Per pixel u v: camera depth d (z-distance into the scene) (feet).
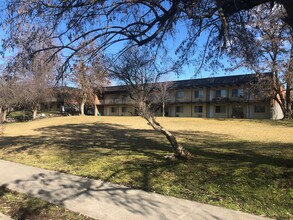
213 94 158.61
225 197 18.78
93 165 29.14
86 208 17.54
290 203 17.20
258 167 24.95
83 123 103.45
